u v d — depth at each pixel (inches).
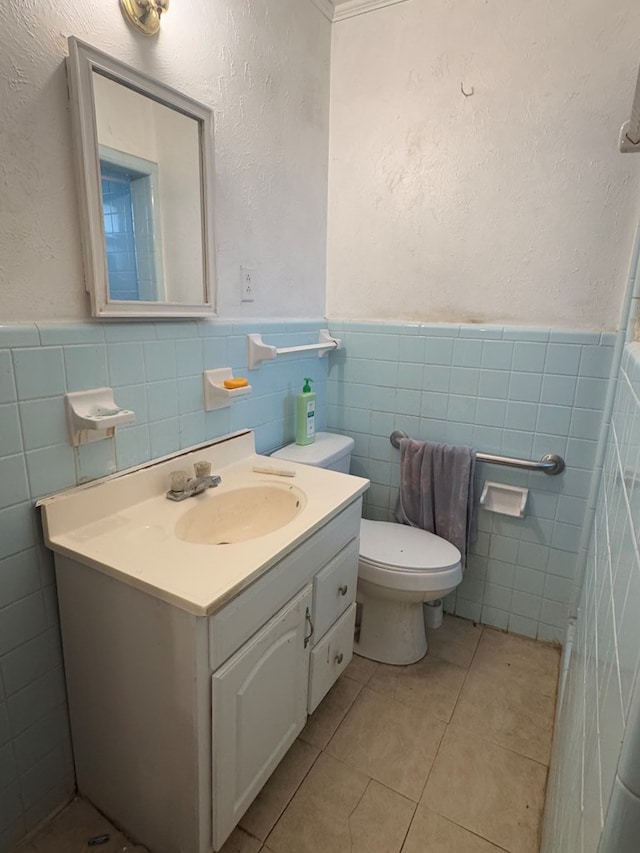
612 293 61.5
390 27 68.1
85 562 38.9
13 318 37.3
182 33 47.6
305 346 70.6
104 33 40.3
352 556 57.7
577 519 68.5
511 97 62.5
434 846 45.6
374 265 76.4
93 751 45.1
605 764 20.9
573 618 70.9
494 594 76.5
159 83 44.5
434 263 71.9
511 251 66.4
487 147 65.1
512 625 76.1
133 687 39.5
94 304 41.8
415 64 67.4
